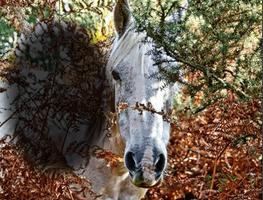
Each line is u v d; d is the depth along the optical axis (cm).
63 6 239
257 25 199
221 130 216
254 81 194
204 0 201
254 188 223
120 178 231
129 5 223
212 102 205
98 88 230
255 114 206
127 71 209
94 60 231
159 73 203
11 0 243
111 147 228
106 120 225
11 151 217
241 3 200
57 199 215
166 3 201
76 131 231
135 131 200
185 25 198
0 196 215
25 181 216
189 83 208
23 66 227
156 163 195
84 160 232
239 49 199
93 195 226
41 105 225
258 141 213
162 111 200
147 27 196
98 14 244
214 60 197
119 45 217
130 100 205
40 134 225
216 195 233
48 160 227
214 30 198
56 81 228
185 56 198
